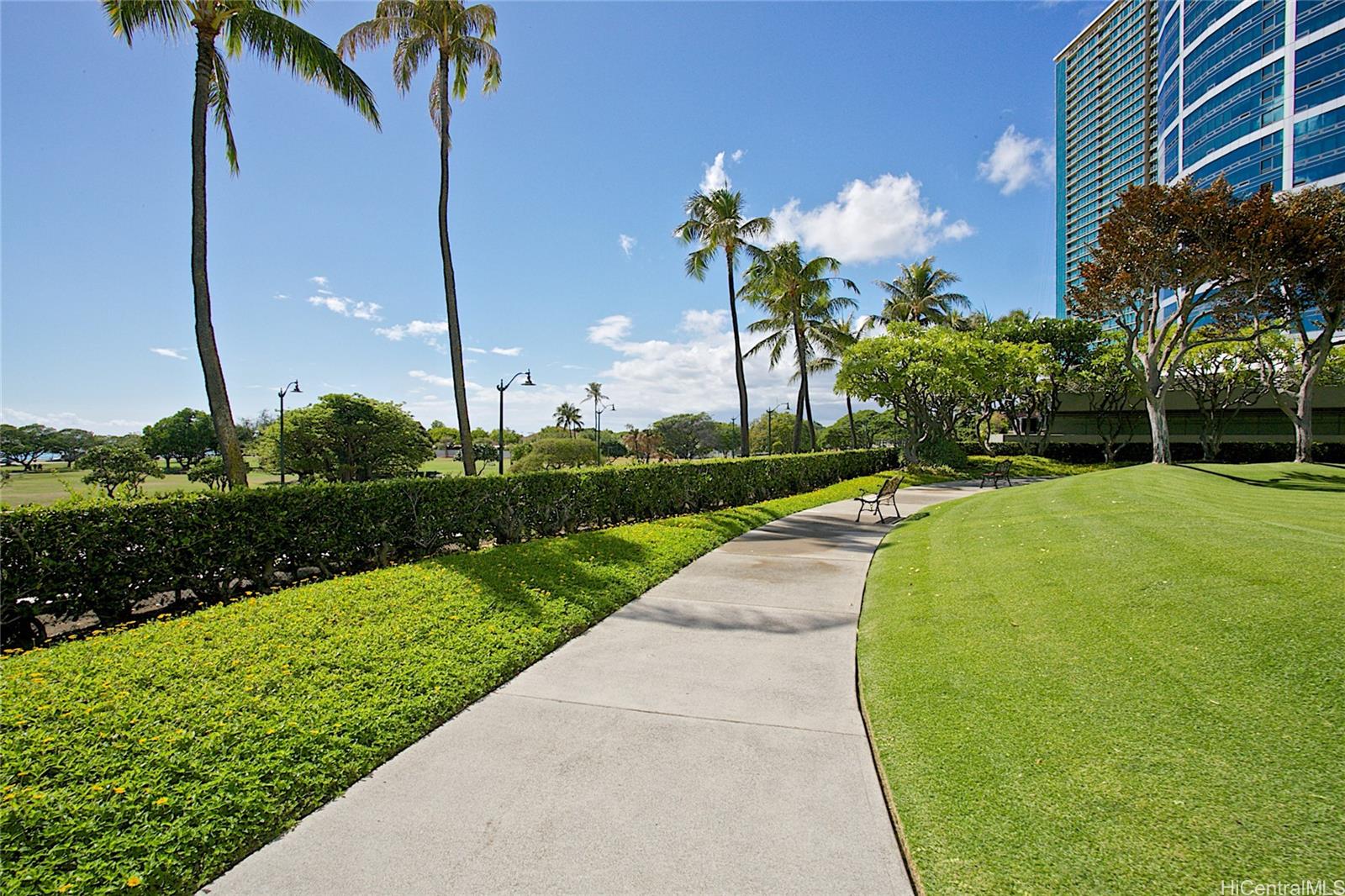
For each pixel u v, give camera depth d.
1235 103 46.38
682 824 2.52
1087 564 5.42
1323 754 2.43
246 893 2.16
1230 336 20.53
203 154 8.62
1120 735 2.79
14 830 2.25
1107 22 79.56
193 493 5.76
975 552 6.99
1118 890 1.96
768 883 2.17
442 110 12.70
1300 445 16.59
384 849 2.38
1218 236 13.57
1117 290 15.10
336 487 6.80
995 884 2.06
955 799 2.55
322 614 4.89
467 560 6.97
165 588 5.42
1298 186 18.22
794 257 25.06
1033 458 32.12
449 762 3.03
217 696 3.39
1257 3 44.81
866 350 25.41
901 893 2.11
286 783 2.72
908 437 27.83
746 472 15.16
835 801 2.67
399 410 36.53
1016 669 3.66
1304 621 3.38
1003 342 28.78
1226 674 3.09
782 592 6.38
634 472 11.46
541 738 3.27
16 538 4.56
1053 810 2.38
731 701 3.73
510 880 2.20
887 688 3.76
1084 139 82.88
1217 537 5.36
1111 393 30.53
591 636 4.97
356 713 3.33
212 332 8.69
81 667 3.72
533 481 9.33
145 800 2.51
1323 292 14.13
